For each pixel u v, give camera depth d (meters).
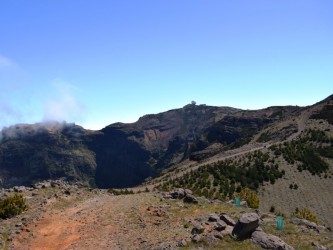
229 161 96.75
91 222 31.33
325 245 22.89
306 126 149.00
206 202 36.81
